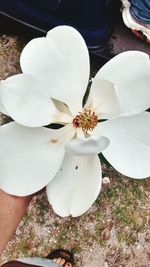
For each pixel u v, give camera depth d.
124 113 0.30
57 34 0.30
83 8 0.52
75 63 0.30
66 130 0.32
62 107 0.32
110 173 0.59
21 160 0.32
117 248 0.57
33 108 0.30
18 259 0.54
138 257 0.58
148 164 0.32
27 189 0.32
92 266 0.57
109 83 0.29
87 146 0.27
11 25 0.58
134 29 0.55
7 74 0.61
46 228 0.58
